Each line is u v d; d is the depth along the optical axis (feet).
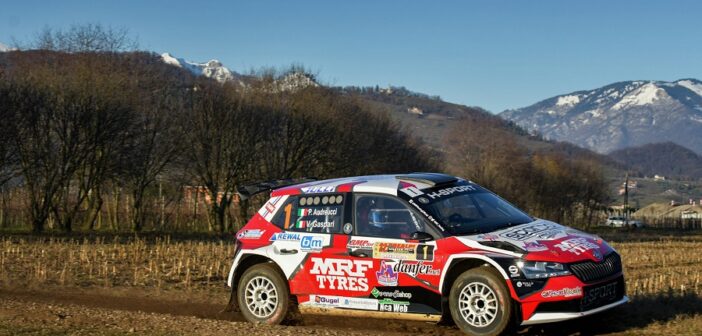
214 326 30.91
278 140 145.69
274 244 32.42
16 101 110.32
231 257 63.57
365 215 30.50
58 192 120.98
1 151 109.29
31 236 98.07
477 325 27.35
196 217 143.23
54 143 116.57
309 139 147.23
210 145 135.95
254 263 33.55
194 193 143.74
